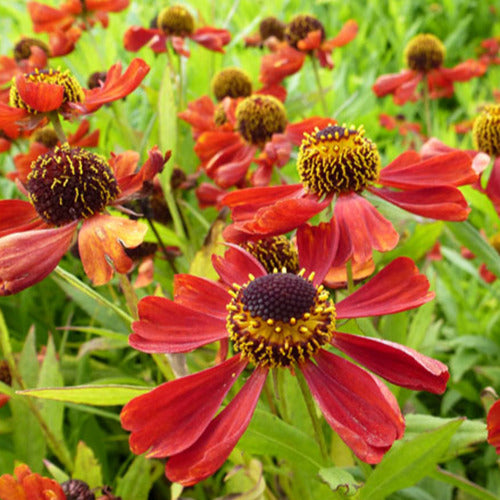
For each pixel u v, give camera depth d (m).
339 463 0.24
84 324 0.34
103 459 0.28
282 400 0.21
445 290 0.33
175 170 0.29
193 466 0.14
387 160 0.42
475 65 0.38
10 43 0.54
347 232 0.19
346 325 0.18
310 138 0.21
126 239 0.18
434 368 0.15
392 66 0.66
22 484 0.18
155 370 0.31
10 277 0.17
